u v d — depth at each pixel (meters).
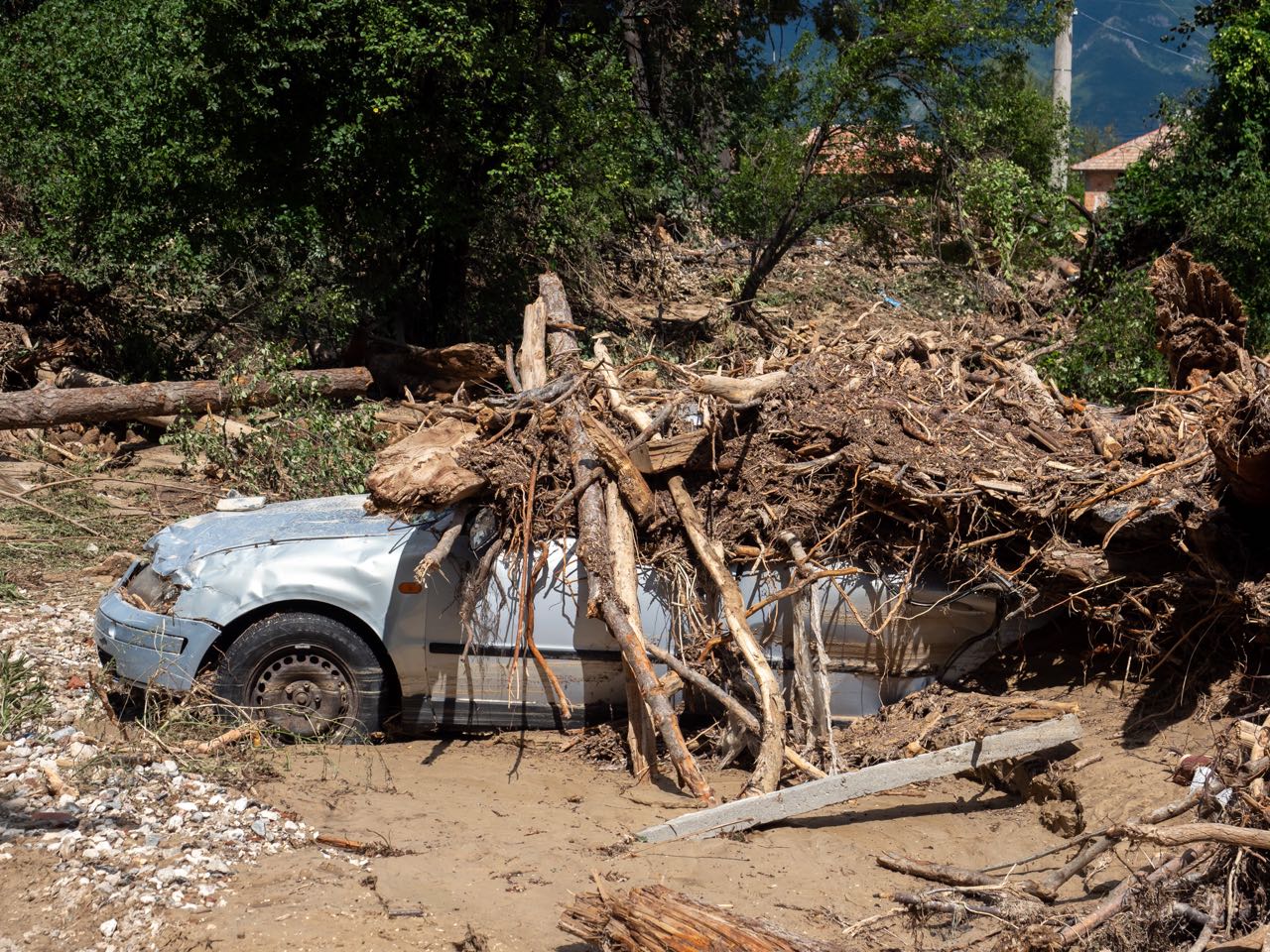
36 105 16.05
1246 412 4.98
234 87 14.48
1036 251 18.00
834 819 5.46
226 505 7.04
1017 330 13.95
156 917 4.09
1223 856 4.10
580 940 4.14
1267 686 5.40
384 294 16.48
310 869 4.55
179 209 15.18
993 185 17.31
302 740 6.04
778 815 5.22
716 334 18.56
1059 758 5.59
